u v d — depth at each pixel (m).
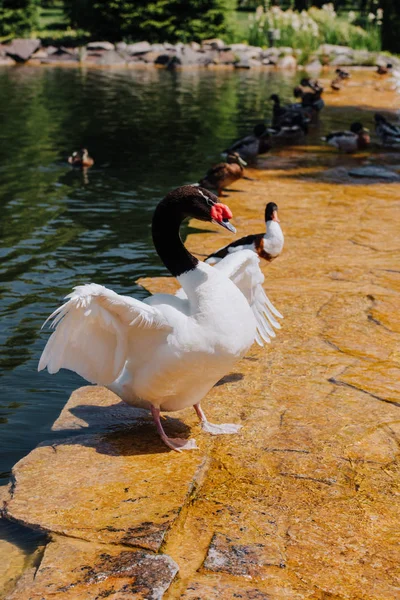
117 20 37.84
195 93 26.02
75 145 16.75
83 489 4.43
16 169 14.40
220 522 4.13
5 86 26.45
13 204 11.95
